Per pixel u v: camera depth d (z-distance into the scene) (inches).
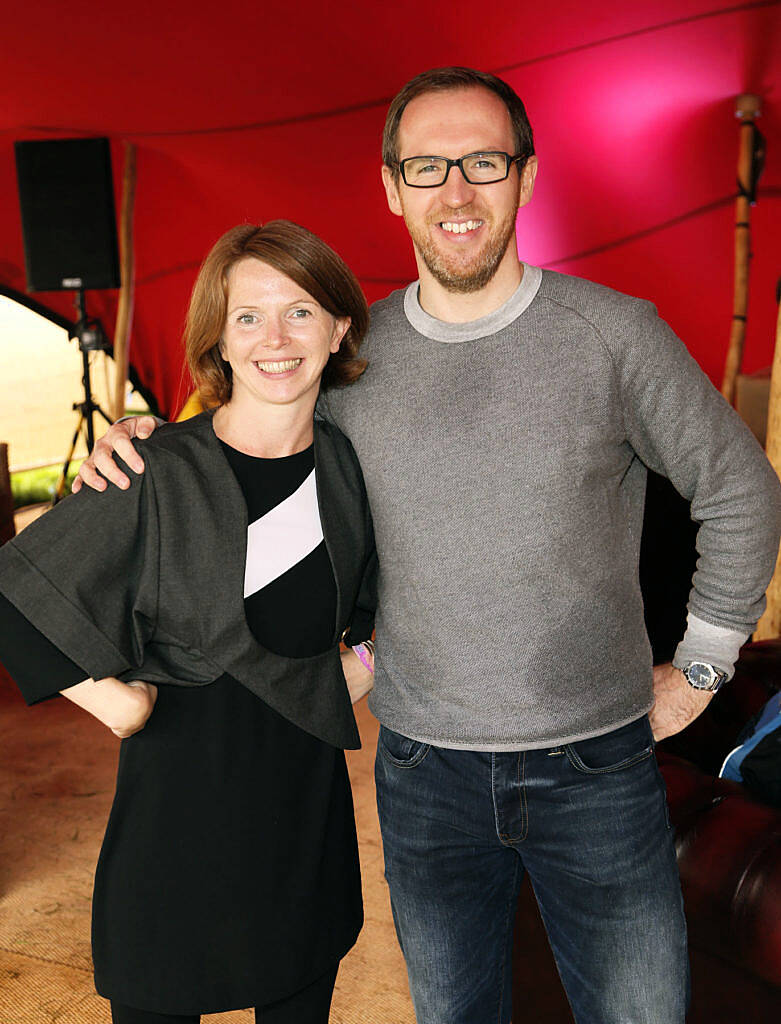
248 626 52.6
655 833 53.6
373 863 105.3
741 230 243.1
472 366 53.1
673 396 51.6
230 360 53.7
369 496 55.9
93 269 247.9
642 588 80.1
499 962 58.4
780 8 183.9
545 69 213.6
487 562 52.0
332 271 52.4
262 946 52.6
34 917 95.0
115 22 196.2
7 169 274.1
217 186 282.5
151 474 51.4
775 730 66.9
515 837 53.8
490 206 52.8
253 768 52.6
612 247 280.1
